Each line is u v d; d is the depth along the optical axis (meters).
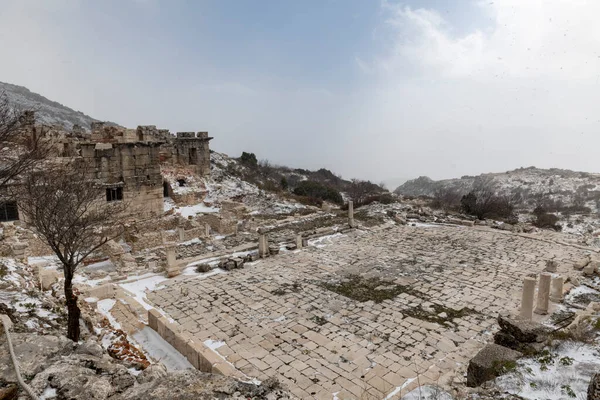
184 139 48.12
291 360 13.92
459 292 20.30
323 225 37.56
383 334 15.87
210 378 5.90
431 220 39.50
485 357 10.07
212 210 40.81
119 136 38.22
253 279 22.42
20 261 17.59
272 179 80.38
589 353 9.76
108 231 26.16
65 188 14.67
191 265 25.02
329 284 21.58
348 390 12.17
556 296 18.97
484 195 52.38
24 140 14.50
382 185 95.25
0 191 13.44
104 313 17.42
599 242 31.28
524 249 28.55
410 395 9.61
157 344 15.48
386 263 25.31
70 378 5.66
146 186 34.12
